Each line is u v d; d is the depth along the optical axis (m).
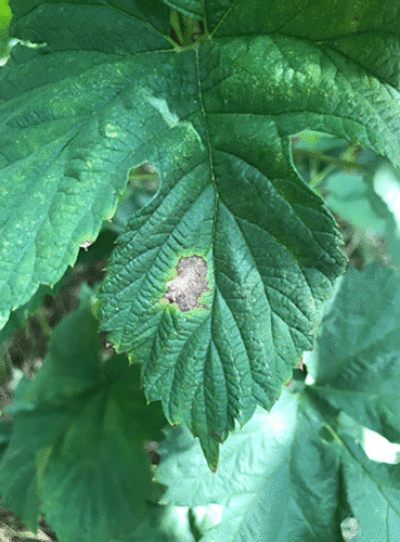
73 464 0.21
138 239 0.13
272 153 0.13
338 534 0.18
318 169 0.24
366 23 0.13
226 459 0.18
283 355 0.13
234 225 0.13
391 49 0.13
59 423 0.22
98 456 0.21
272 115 0.13
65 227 0.13
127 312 0.13
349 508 0.18
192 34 0.15
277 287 0.13
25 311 0.19
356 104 0.13
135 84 0.14
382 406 0.19
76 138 0.14
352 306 0.19
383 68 0.13
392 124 0.13
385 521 0.18
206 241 0.13
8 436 0.25
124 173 0.13
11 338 0.28
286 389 0.19
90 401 0.22
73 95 0.14
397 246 0.19
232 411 0.13
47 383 0.23
